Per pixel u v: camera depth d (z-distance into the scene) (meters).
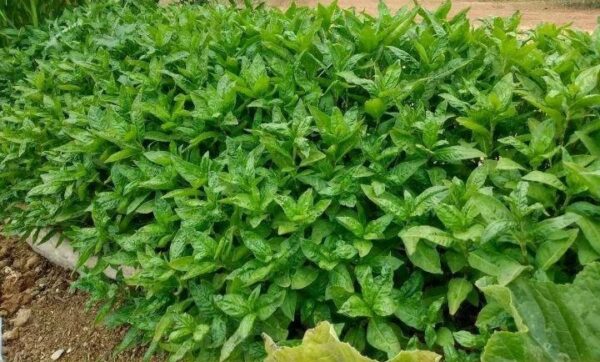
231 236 1.00
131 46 1.70
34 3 2.32
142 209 1.19
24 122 1.56
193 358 1.10
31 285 1.85
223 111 1.20
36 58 2.07
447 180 0.99
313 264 1.00
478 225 0.86
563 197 0.99
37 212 1.49
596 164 0.93
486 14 5.88
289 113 1.20
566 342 0.68
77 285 1.28
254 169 1.05
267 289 1.01
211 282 1.05
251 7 1.85
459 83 1.23
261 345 0.96
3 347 1.63
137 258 1.17
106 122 1.33
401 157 1.12
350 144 1.06
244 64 1.30
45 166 1.53
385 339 0.86
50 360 1.56
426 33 1.27
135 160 1.27
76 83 1.71
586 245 0.87
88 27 1.99
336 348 0.66
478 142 1.10
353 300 0.87
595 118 1.06
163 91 1.49
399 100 1.13
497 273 0.83
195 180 1.10
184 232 1.03
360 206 0.99
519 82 1.20
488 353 0.65
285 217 1.03
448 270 1.02
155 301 1.10
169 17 1.92
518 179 0.97
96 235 1.26
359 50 1.34
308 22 1.48
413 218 0.94
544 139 0.97
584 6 5.95
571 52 1.17
